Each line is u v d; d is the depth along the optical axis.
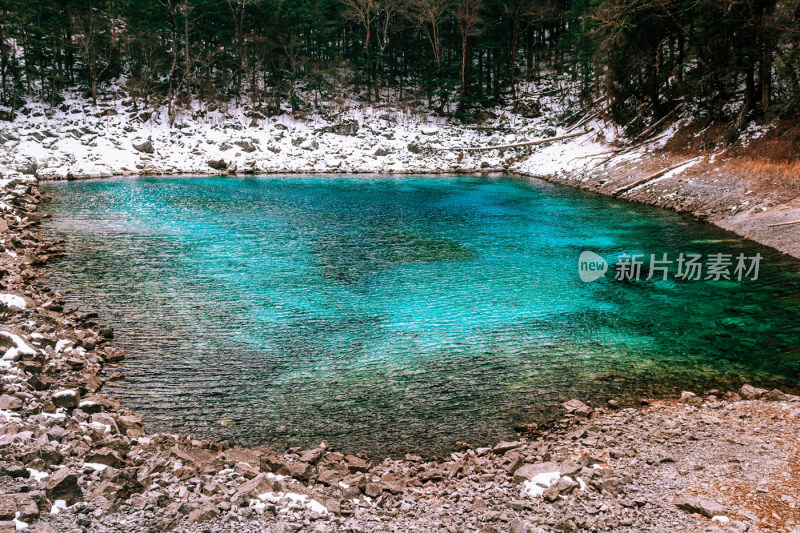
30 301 12.38
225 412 8.78
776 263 17.25
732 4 27.39
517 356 10.97
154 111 47.28
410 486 6.66
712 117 33.09
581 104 51.38
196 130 46.19
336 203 28.69
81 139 40.44
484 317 13.08
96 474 6.03
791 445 7.16
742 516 5.65
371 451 7.78
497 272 16.69
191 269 16.48
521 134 50.97
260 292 14.61
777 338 11.77
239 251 18.69
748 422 8.01
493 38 60.19
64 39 47.25
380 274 16.41
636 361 10.76
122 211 24.86
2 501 5.16
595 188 33.06
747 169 25.48
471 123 54.94
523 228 22.89
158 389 9.46
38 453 6.07
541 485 6.42
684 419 8.27
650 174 31.12
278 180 37.69
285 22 52.88
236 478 6.48
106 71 50.41
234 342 11.48
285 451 7.71
